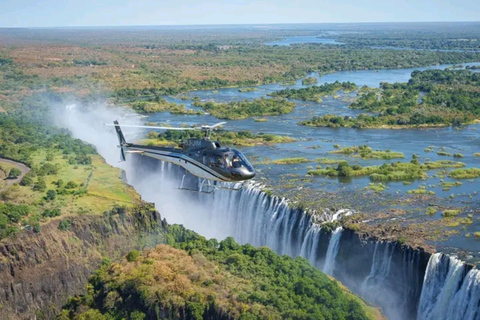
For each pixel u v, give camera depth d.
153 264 93.00
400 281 97.19
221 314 82.06
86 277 107.38
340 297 82.50
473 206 116.75
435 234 101.75
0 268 99.44
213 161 77.19
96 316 87.31
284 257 94.69
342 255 105.31
